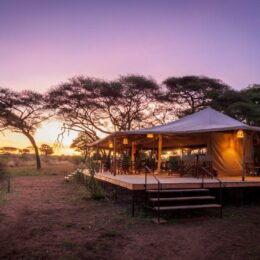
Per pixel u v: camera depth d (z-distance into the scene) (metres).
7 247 5.46
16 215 8.23
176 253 5.24
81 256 5.05
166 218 7.82
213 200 9.71
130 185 8.45
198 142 14.89
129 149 19.17
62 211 8.85
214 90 27.06
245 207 9.59
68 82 25.95
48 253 5.17
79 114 27.61
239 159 13.05
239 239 6.02
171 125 14.20
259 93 29.83
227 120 14.03
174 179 10.12
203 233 6.43
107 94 25.84
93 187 11.62
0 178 20.48
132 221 7.50
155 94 27.17
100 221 7.52
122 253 5.23
